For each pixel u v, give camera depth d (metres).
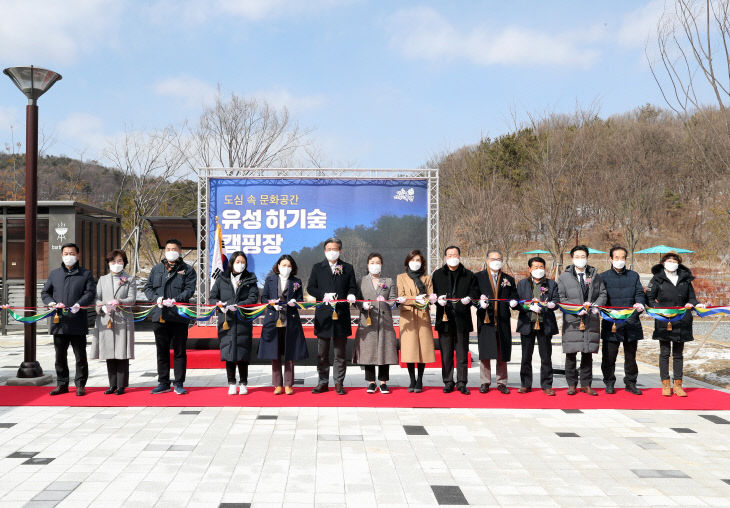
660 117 33.06
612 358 7.02
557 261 17.39
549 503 3.67
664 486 3.98
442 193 22.81
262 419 5.79
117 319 6.81
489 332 7.00
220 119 21.41
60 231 13.61
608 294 7.05
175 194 22.81
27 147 7.52
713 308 6.73
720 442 5.05
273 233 9.98
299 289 7.04
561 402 6.59
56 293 6.77
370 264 7.09
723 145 7.71
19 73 7.40
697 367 9.34
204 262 9.93
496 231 21.61
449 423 5.67
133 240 22.02
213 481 4.02
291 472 4.21
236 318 6.85
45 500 3.65
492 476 4.16
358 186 10.06
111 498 3.69
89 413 6.01
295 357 6.89
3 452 4.67
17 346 11.86
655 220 32.53
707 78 7.45
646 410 6.25
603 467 4.37
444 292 7.02
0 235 13.90
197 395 6.90
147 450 4.73
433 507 3.59
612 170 27.64
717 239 28.53
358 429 5.43
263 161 21.66
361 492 3.83
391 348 6.96
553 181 17.55
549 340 7.02
